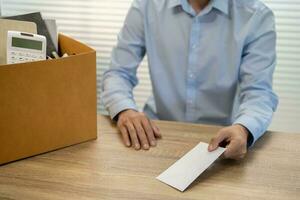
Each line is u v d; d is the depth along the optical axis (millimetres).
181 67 1250
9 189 715
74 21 1841
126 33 1304
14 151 806
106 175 765
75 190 713
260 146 908
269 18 1174
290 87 1780
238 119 966
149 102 1420
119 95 1110
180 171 779
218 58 1195
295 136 964
